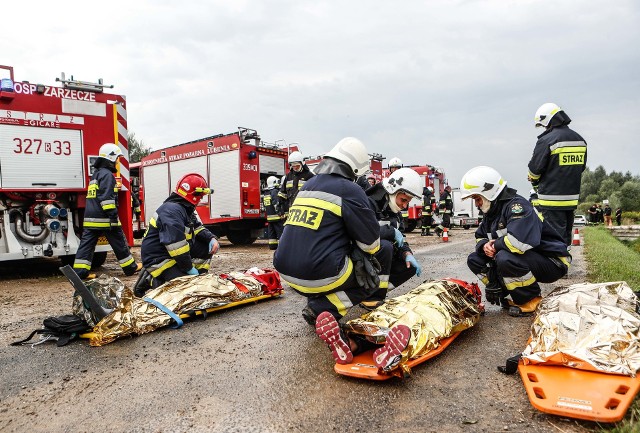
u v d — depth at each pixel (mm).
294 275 2926
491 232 4066
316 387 2572
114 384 2701
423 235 17016
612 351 2379
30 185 6793
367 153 3131
